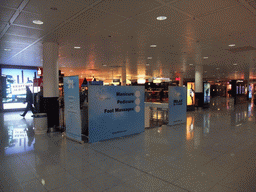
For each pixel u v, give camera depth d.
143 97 6.21
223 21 5.17
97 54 9.77
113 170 3.33
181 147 4.64
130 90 5.79
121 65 14.12
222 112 11.89
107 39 6.90
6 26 5.43
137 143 5.01
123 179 2.99
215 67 15.66
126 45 7.85
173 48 8.45
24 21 5.06
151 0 3.91
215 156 4.01
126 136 5.78
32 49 8.45
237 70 18.33
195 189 2.68
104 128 5.21
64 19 4.95
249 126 7.34
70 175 3.14
